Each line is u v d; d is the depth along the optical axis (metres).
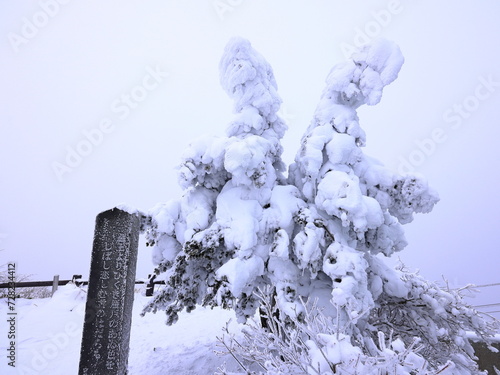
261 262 4.71
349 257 4.26
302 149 5.40
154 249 5.53
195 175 5.08
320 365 2.53
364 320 4.62
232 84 5.78
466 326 5.40
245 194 5.05
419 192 4.82
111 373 3.68
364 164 5.34
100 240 4.10
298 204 5.02
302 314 4.20
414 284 5.30
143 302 10.71
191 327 8.52
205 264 5.41
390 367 2.38
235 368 5.52
